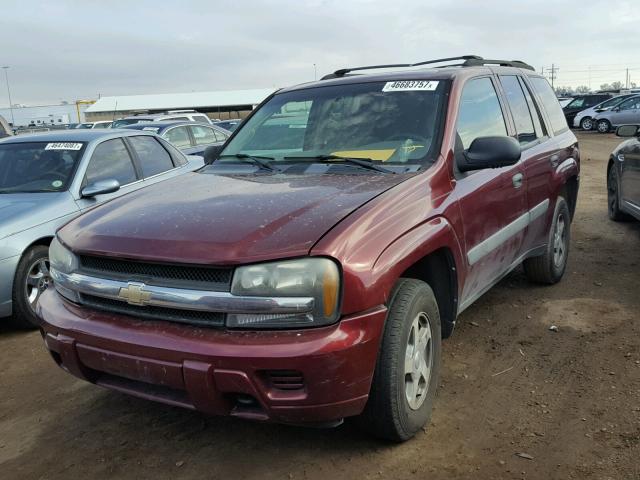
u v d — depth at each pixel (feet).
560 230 18.39
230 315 8.45
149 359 8.71
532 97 17.25
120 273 9.29
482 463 9.53
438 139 11.77
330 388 8.34
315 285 8.30
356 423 9.85
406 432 9.86
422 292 9.97
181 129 37.11
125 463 10.05
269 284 8.29
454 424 10.71
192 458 10.09
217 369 8.26
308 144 12.94
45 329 10.14
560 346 13.98
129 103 178.29
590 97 112.47
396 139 12.11
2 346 16.11
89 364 9.49
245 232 8.82
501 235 13.38
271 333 8.35
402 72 14.06
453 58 15.23
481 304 17.04
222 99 176.24
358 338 8.48
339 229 8.75
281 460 9.87
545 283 18.31
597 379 12.23
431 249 10.14
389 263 9.04
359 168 11.57
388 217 9.49
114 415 11.73
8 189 19.10
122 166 21.04
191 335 8.55
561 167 17.62
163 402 9.15
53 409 12.18
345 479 9.29
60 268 10.27
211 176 12.59
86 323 9.40
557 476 9.13
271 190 10.66
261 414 8.60
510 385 12.16
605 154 62.69
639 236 24.62
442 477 9.23
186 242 8.84
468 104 13.16
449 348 14.10
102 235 9.69
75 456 10.36
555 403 11.34
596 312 16.02
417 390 10.18
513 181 14.01
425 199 10.48
